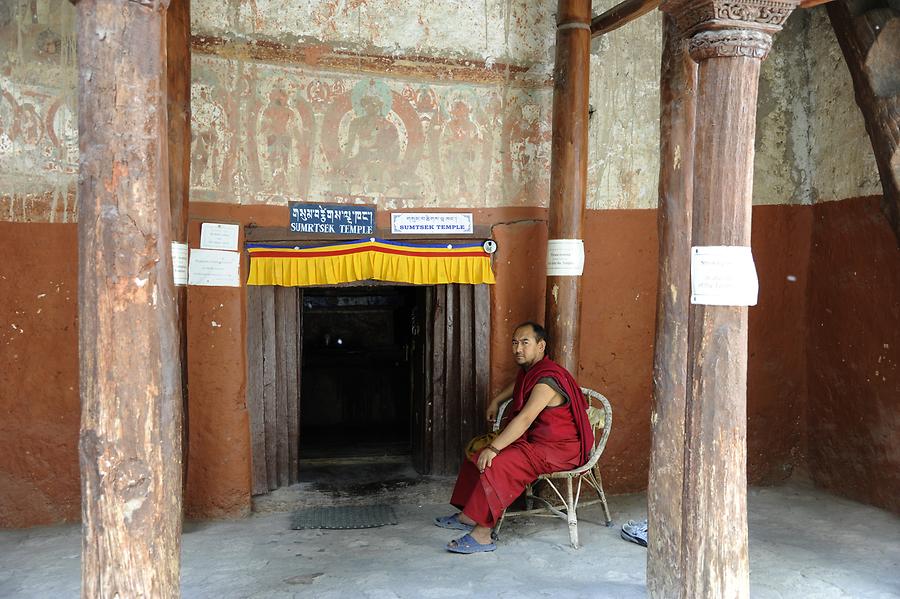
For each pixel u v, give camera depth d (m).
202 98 5.14
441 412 5.85
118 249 2.53
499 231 5.62
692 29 3.08
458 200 5.57
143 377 2.58
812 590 3.96
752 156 3.04
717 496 3.03
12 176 4.85
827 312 5.88
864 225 5.48
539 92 5.67
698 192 3.08
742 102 3.01
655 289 5.86
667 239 3.82
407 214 5.48
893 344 5.28
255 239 5.26
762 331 6.02
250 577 4.11
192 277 5.13
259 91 5.24
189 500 5.18
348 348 8.17
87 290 2.54
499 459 4.56
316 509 5.50
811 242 6.05
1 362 4.86
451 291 5.77
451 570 4.23
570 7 5.27
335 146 5.38
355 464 6.22
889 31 4.70
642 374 5.86
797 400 6.13
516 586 3.98
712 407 3.03
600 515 5.36
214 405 5.20
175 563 2.70
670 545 3.66
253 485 5.43
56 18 4.89
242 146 5.22
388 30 5.43
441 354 5.82
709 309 3.04
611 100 5.75
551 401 4.76
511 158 5.64
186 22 4.75
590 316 5.75
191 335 5.15
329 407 7.88
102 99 2.52
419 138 5.50
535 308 5.68
